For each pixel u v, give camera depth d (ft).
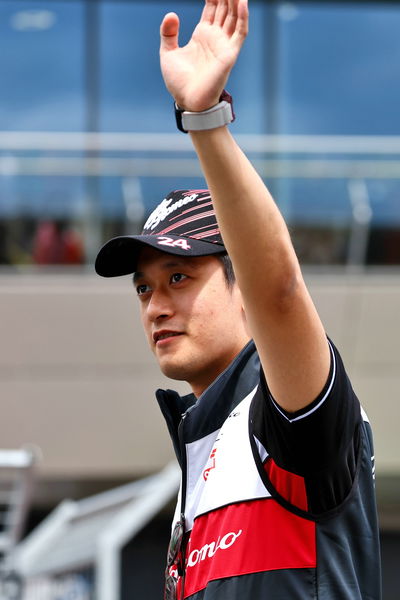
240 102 68.23
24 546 50.57
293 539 11.98
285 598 11.82
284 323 11.46
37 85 67.51
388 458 63.10
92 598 40.60
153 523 64.85
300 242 60.29
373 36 69.51
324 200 59.88
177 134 67.92
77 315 62.08
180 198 14.23
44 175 59.88
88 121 67.36
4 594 44.80
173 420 14.56
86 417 62.59
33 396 62.49
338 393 11.74
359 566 12.24
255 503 12.29
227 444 12.94
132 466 62.75
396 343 62.59
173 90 11.48
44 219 60.29
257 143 59.82
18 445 62.39
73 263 61.57
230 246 11.47
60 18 68.08
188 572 12.85
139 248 13.76
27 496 44.70
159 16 68.64
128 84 67.92
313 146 59.82
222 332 13.55
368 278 61.57
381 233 60.64
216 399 13.38
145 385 62.69
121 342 62.39
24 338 62.03
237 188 11.29
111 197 59.72
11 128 67.05
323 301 61.52
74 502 63.67
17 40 67.72
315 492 11.86
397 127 68.85
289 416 11.68
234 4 11.51
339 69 69.10
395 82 69.05
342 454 11.80
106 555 38.99
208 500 12.83
